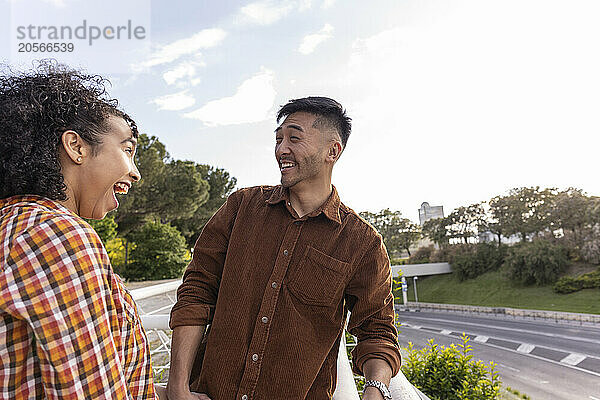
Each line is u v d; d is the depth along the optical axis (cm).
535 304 3991
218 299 135
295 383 127
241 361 128
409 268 5016
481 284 4709
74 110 84
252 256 135
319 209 137
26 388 72
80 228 77
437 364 484
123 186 95
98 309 75
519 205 4866
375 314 140
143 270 2264
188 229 2972
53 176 81
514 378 1962
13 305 68
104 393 74
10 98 82
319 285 132
